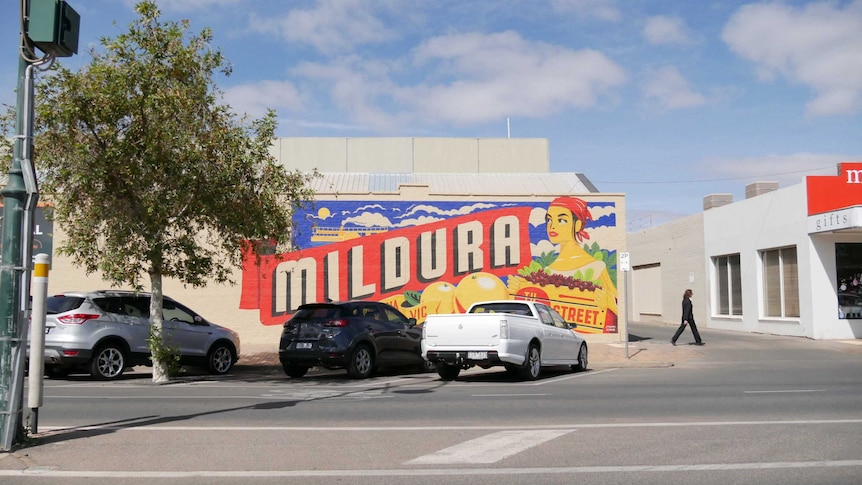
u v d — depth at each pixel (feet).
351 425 29.73
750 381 48.70
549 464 22.72
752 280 95.76
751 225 96.12
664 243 125.49
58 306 48.98
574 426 29.43
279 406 35.55
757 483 20.49
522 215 79.10
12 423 24.63
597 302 78.79
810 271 82.58
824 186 82.99
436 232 78.59
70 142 43.98
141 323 51.34
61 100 43.39
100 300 50.01
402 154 119.03
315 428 28.94
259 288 77.25
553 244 78.95
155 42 45.29
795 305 87.35
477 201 79.10
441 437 27.04
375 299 77.71
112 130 44.14
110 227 47.09
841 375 53.11
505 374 56.70
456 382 49.29
